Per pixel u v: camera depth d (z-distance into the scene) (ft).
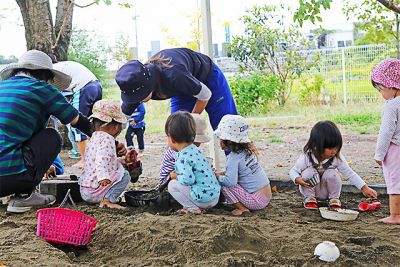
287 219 10.36
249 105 34.09
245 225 8.81
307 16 14.28
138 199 11.03
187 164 10.28
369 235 8.87
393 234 9.18
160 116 36.35
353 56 34.65
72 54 34.76
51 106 10.46
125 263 7.79
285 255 7.98
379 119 28.99
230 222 8.99
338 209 10.69
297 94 35.73
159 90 11.24
